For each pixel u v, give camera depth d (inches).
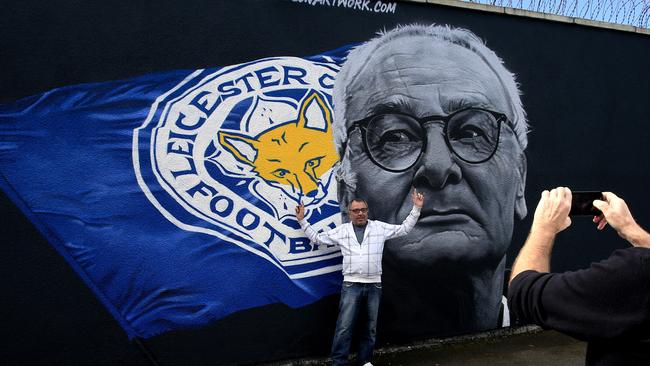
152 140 167.6
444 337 211.3
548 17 229.1
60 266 156.8
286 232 184.5
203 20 174.2
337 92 192.5
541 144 229.6
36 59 154.5
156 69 168.1
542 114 230.1
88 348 159.3
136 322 164.9
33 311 153.3
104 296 161.5
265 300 180.9
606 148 245.9
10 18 151.7
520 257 63.4
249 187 179.8
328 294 190.2
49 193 155.9
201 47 173.9
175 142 170.6
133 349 164.2
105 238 161.6
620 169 249.3
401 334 202.7
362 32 197.0
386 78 200.1
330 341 190.1
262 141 181.8
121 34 163.9
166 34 169.3
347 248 174.4
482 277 216.5
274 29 183.9
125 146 164.4
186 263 171.0
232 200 177.5
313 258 188.2
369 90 197.5
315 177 188.7
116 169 163.5
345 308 172.4
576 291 53.7
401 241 201.8
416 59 204.7
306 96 187.9
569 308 53.7
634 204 252.5
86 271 159.6
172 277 169.2
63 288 156.9
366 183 195.9
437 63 207.8
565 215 64.8
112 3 162.9
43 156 155.5
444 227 207.9
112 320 162.2
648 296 50.6
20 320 151.7
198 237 172.9
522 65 225.8
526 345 212.5
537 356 199.5
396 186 199.8
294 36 186.9
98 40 161.2
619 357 54.5
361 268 171.9
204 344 172.6
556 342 216.8
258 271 180.2
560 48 234.8
